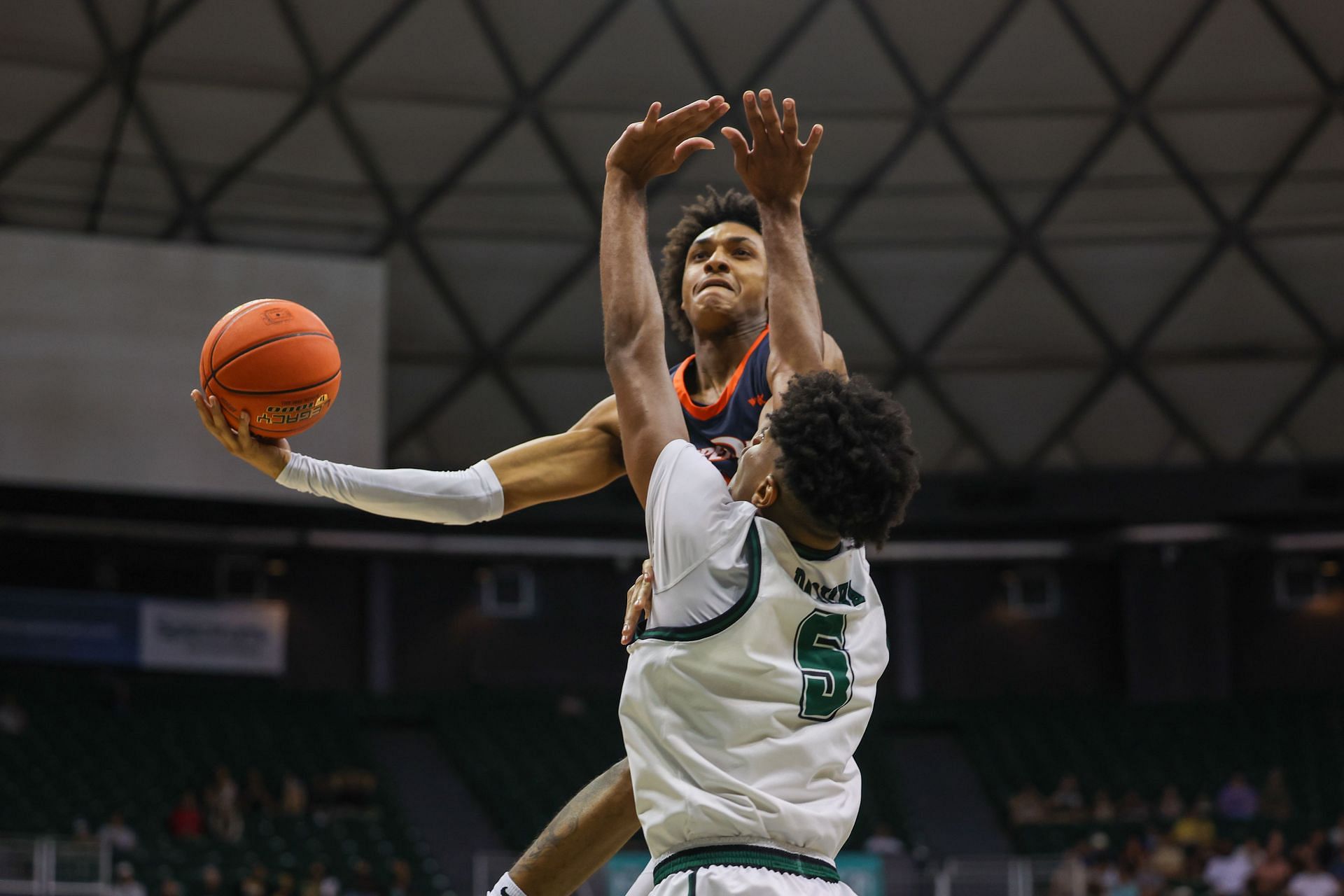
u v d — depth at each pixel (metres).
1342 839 16.80
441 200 21.83
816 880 2.34
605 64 21.02
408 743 22.55
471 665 24.83
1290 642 25.22
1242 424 23.25
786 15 20.80
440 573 25.08
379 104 20.80
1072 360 23.19
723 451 3.04
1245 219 22.11
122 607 21.77
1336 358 22.69
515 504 3.21
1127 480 23.16
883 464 2.35
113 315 19.09
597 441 3.28
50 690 20.67
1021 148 21.89
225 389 2.88
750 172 2.87
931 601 26.00
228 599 23.45
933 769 23.33
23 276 18.81
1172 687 24.58
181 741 19.91
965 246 22.58
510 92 21.08
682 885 2.30
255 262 19.69
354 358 19.83
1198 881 16.17
